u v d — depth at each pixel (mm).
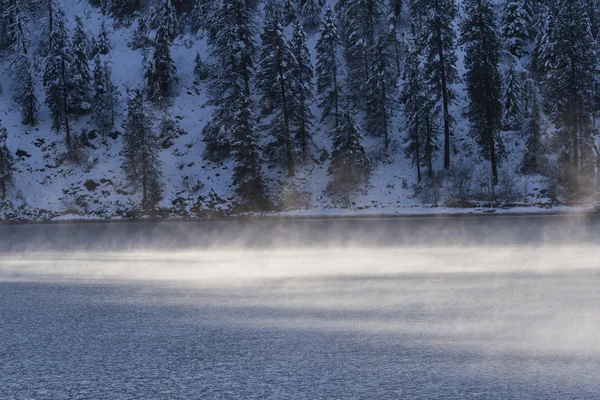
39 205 54125
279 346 5238
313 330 6008
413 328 5996
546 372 4164
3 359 5012
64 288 11023
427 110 52031
